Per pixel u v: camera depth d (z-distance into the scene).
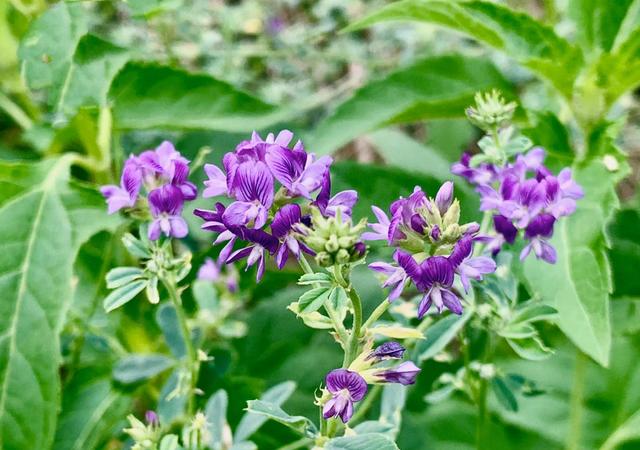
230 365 0.25
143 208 0.19
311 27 0.42
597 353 0.21
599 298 0.21
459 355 0.30
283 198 0.17
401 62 0.38
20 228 0.23
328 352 0.30
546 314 0.20
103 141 0.26
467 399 0.29
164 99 0.27
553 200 0.19
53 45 0.23
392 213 0.17
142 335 0.27
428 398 0.22
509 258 0.21
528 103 0.37
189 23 0.36
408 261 0.16
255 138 0.18
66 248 0.23
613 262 0.27
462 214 0.28
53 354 0.22
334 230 0.15
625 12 0.25
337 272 0.16
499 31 0.24
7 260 0.23
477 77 0.28
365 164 0.30
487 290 0.20
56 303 0.22
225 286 0.28
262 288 0.32
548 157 0.24
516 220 0.19
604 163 0.23
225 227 0.17
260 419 0.21
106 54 0.24
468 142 0.39
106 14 0.37
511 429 0.29
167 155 0.19
